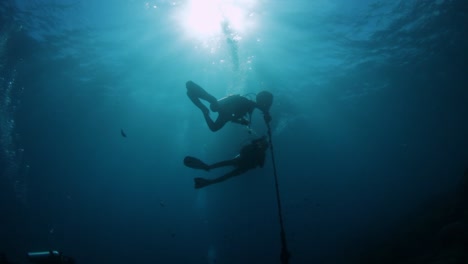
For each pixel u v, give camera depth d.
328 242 33.09
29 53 18.72
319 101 26.30
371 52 18.89
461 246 10.91
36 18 15.62
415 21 16.38
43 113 28.72
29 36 17.12
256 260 33.16
